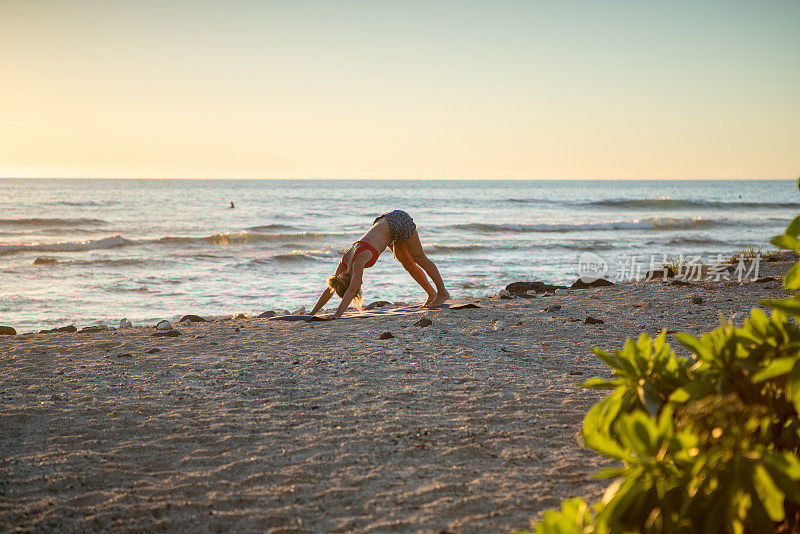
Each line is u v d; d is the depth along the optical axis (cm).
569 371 518
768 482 184
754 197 9156
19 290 1565
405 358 563
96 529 272
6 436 387
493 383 483
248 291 1562
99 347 654
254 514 282
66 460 347
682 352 561
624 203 5831
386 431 383
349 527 269
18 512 286
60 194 7556
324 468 331
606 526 206
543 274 1814
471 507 285
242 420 409
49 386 498
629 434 199
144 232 3519
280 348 623
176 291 1562
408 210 5516
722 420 202
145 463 344
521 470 325
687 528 201
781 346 232
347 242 2998
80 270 1941
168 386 494
